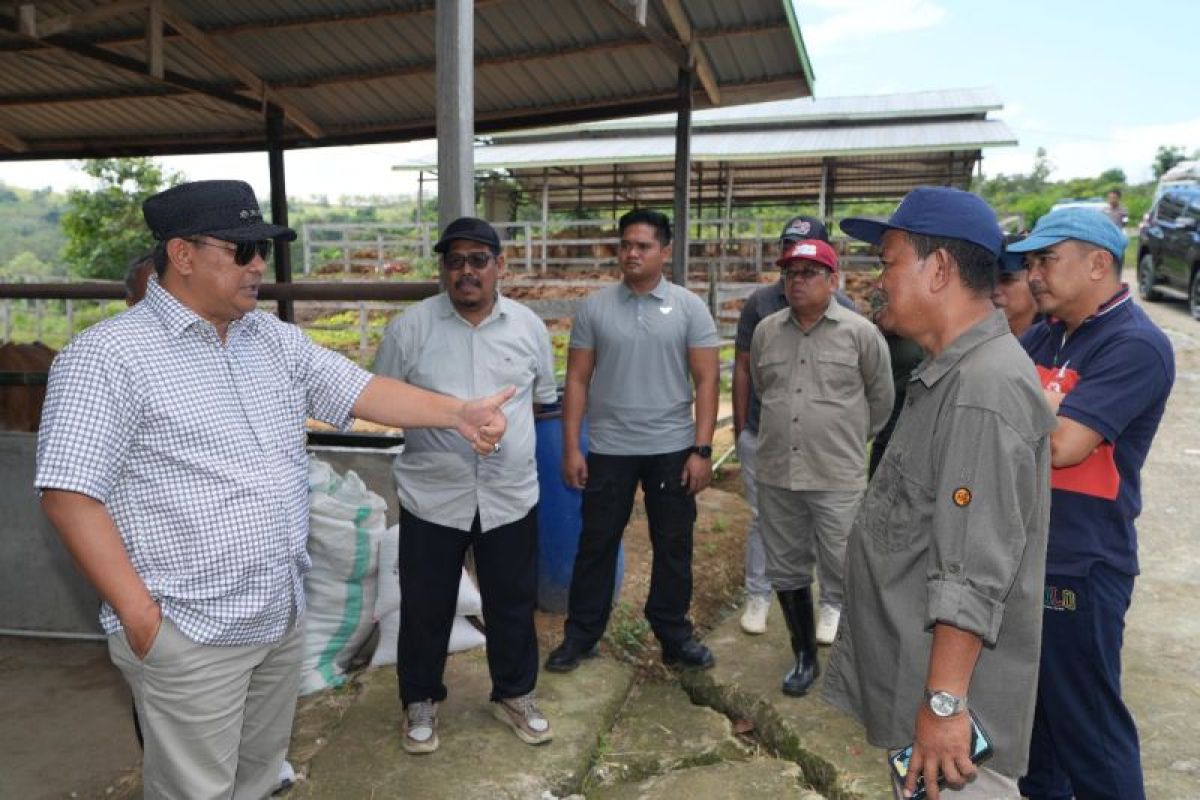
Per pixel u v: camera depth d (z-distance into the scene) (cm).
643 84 689
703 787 304
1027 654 178
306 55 677
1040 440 172
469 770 299
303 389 231
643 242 340
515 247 1938
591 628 371
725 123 1917
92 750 328
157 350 195
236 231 195
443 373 298
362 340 1461
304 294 504
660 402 353
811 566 357
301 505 222
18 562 414
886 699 190
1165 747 321
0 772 313
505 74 674
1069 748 238
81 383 185
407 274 1955
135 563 196
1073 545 231
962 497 164
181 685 201
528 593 311
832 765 310
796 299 338
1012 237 347
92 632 415
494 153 1892
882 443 426
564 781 299
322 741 317
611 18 590
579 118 731
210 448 198
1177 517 578
